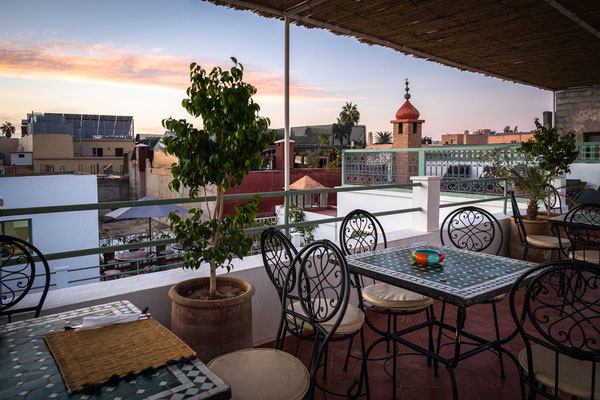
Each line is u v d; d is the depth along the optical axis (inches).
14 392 50.5
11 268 437.7
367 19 196.7
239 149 106.6
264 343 138.6
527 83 398.0
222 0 158.7
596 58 293.7
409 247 131.9
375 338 141.7
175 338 66.3
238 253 111.7
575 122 480.1
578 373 76.3
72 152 1525.6
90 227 512.7
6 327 71.6
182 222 109.6
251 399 67.7
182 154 103.6
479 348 97.3
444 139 1412.4
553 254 217.9
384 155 438.6
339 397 106.0
